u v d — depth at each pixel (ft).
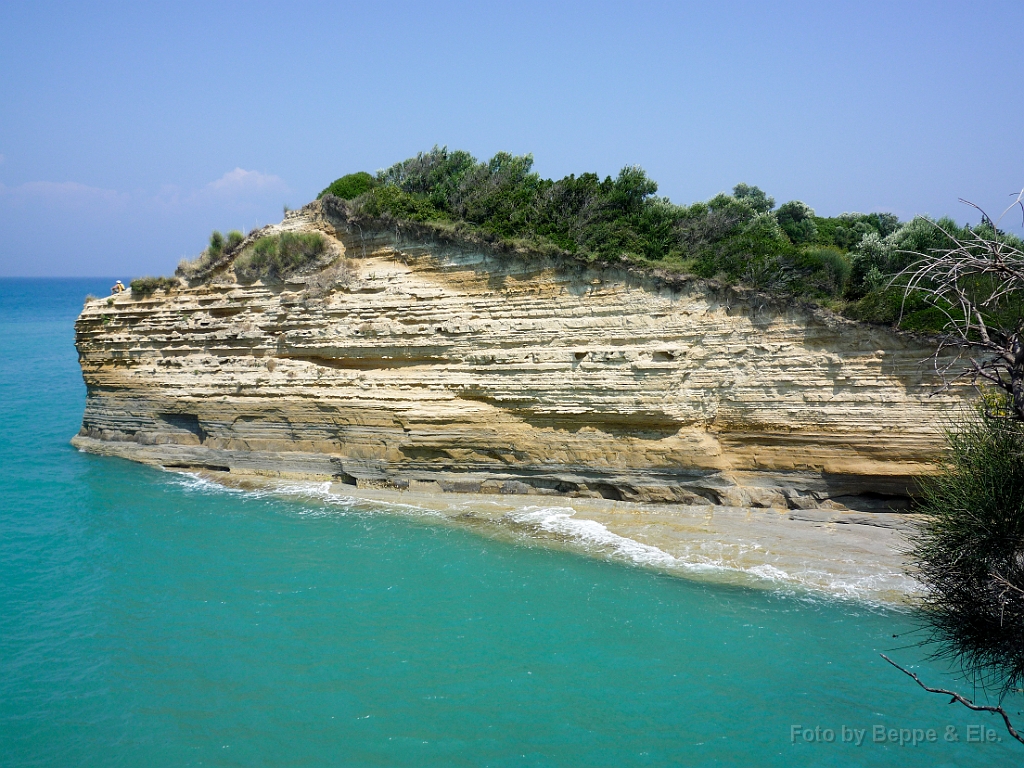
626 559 71.87
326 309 97.76
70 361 237.25
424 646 57.36
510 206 91.97
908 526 71.67
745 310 78.64
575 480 85.97
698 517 78.33
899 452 72.43
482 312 89.81
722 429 80.12
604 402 83.15
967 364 69.46
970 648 34.63
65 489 95.50
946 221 85.81
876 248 80.23
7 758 44.96
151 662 55.36
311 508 87.86
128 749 45.88
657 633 59.00
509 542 76.43
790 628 59.31
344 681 52.90
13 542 77.92
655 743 46.24
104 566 72.08
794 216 127.95
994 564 32.24
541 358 86.12
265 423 100.68
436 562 72.33
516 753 45.47
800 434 76.64
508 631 59.52
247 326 102.83
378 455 93.56
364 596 65.57
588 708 49.73
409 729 47.75
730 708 49.62
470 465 90.33
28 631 59.72
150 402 108.68
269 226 107.24
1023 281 28.84
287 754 45.44
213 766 44.42
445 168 114.21
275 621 61.31
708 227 90.07
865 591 64.08
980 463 34.22
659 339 81.66
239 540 78.43
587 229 87.45
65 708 49.88
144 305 109.91
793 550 70.59
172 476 101.55
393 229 96.73
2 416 144.87
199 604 64.28
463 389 89.81
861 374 73.72
